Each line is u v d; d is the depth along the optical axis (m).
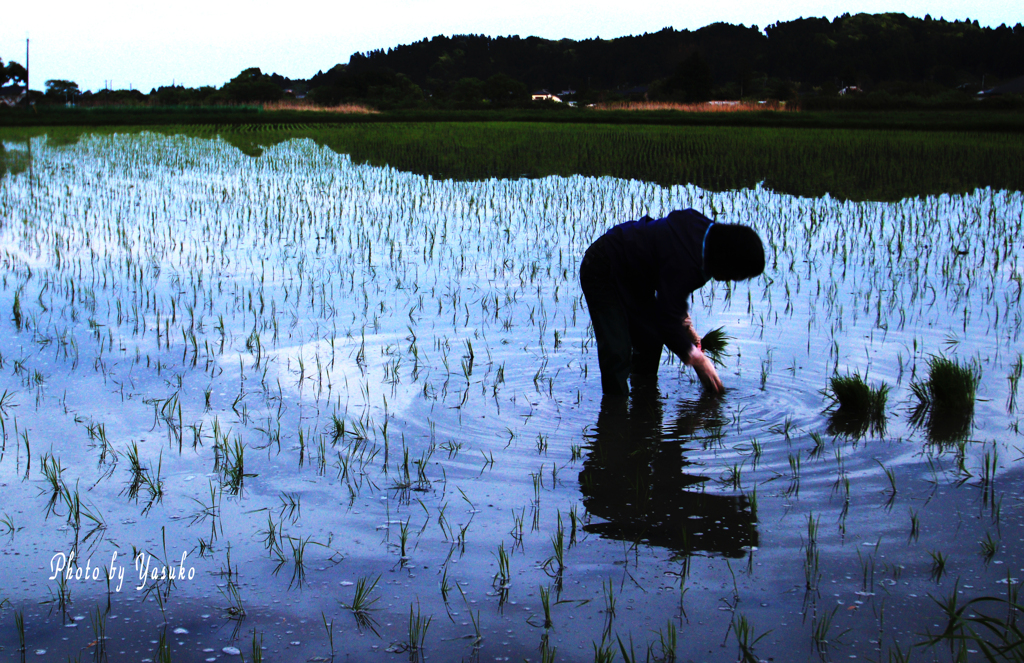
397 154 20.59
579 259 8.27
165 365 4.94
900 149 20.30
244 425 4.02
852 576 2.66
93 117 35.53
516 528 3.01
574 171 16.75
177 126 32.94
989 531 2.95
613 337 4.45
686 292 4.13
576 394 4.52
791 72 179.12
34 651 2.30
